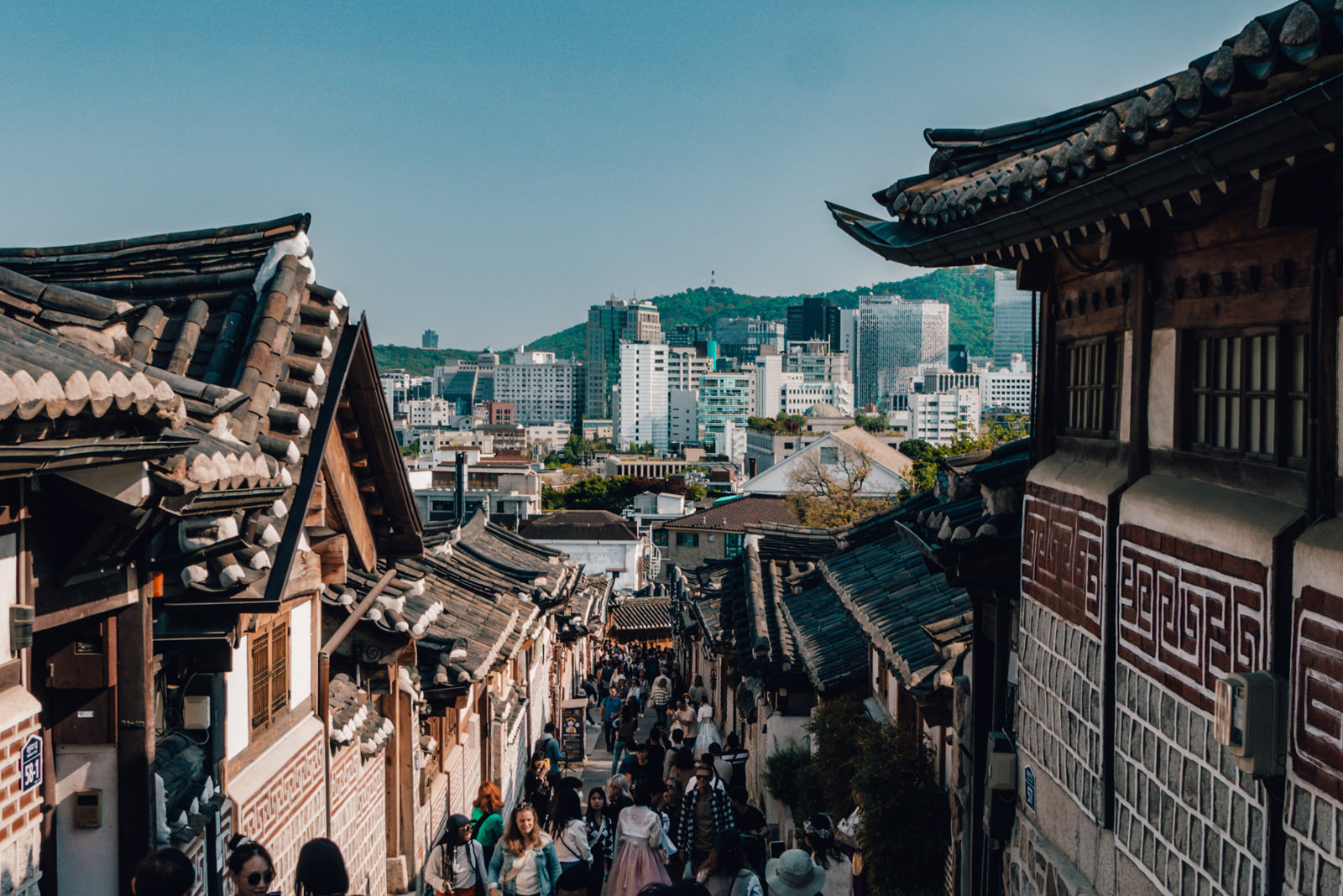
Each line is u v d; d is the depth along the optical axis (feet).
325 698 36.63
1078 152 15.65
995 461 31.35
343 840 38.55
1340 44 10.00
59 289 20.40
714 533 259.19
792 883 30.30
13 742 17.57
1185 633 18.71
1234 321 18.17
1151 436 21.16
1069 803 23.81
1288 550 15.89
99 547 19.66
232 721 29.19
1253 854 16.55
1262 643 16.28
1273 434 16.96
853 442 236.22
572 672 142.31
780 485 273.95
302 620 35.50
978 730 31.04
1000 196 18.81
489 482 309.22
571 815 37.24
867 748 40.40
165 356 29.60
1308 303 16.01
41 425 15.14
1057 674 24.64
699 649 129.59
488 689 69.82
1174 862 18.98
